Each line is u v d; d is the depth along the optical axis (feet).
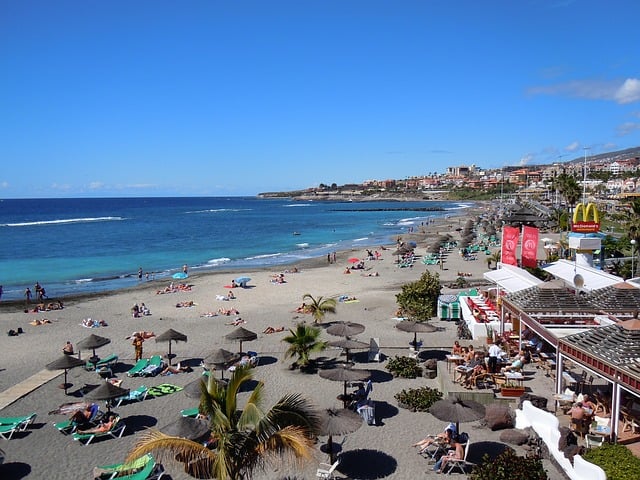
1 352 90.99
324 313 106.93
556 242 224.12
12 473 48.55
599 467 39.34
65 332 105.40
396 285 156.04
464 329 93.66
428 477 47.06
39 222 476.95
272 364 81.15
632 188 548.31
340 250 260.62
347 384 70.54
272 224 467.11
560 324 66.08
